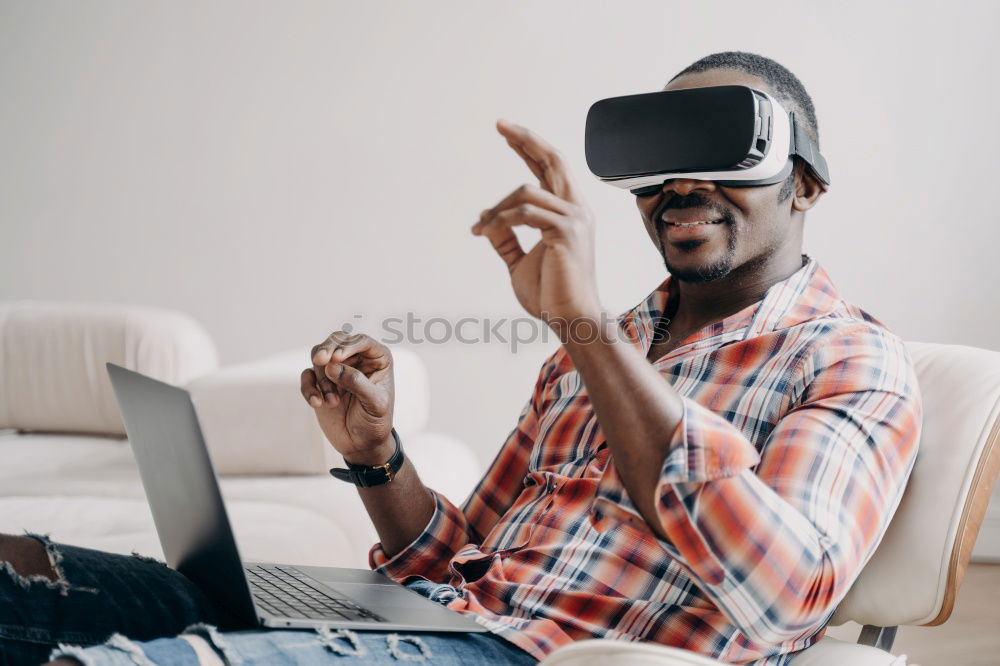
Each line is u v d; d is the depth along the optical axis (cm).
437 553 111
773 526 75
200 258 289
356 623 80
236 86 283
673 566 88
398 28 273
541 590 90
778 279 104
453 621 85
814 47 249
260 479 196
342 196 279
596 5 261
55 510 167
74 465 208
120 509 168
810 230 253
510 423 272
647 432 75
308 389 108
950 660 190
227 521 76
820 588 76
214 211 287
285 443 195
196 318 291
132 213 292
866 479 82
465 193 272
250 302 287
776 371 93
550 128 266
